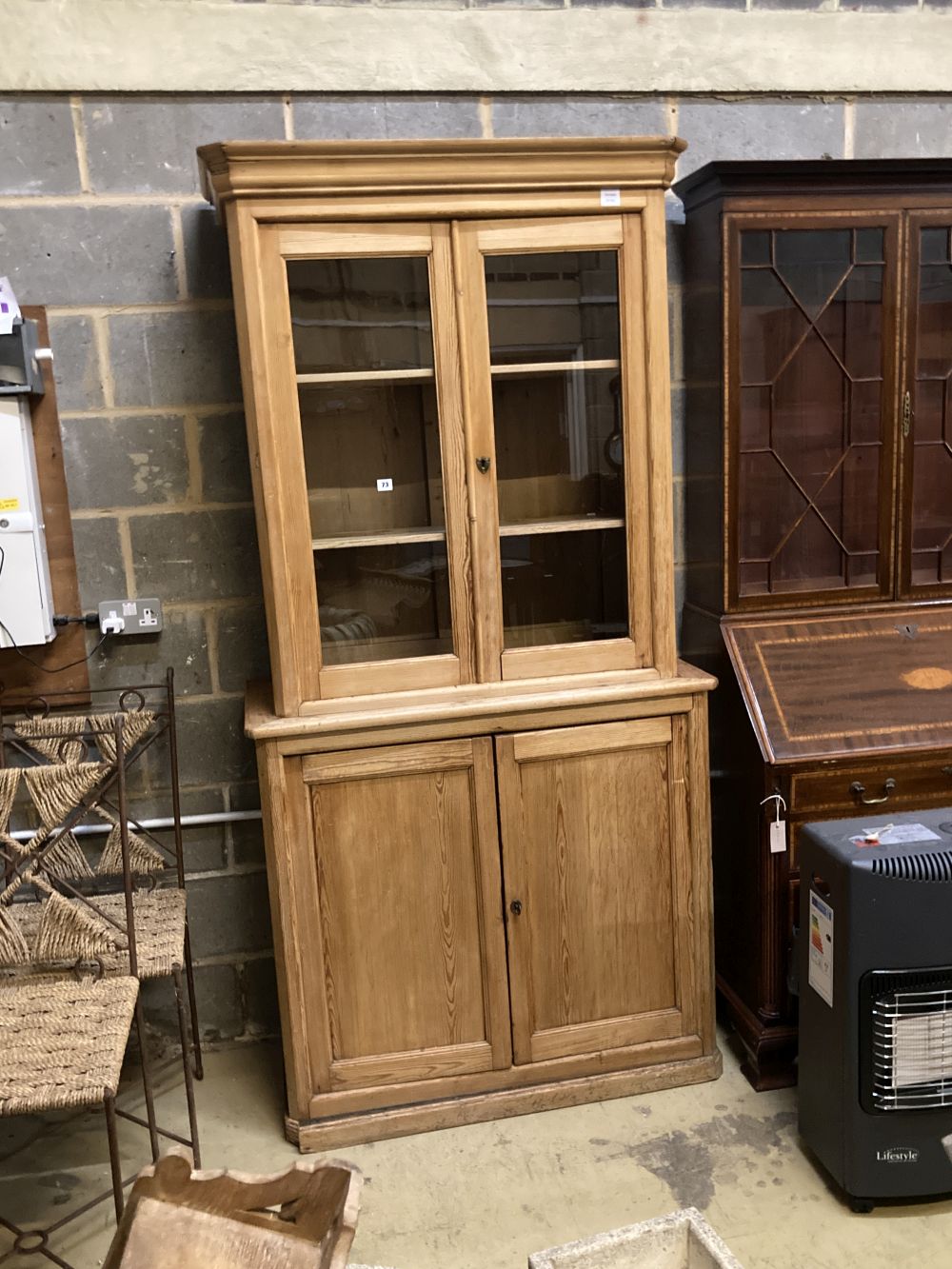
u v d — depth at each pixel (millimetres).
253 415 2012
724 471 2326
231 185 1905
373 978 2195
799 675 2326
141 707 2373
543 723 2170
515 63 2361
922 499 2463
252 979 2588
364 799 2135
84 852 2469
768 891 2275
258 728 2041
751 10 2447
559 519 2195
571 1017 2295
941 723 2287
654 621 2219
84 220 2258
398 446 2115
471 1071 2262
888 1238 1897
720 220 2234
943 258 2359
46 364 2281
